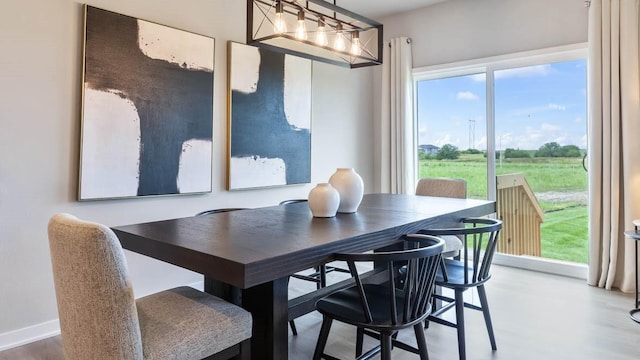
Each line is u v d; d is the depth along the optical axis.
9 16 2.40
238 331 1.50
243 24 3.65
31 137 2.50
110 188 2.83
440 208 2.57
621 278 3.45
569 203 3.89
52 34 2.56
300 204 2.84
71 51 2.65
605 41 3.43
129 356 1.21
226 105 3.55
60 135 2.62
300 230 1.81
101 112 2.77
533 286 3.54
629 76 3.33
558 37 3.84
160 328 1.38
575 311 2.96
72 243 1.19
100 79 2.75
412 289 1.62
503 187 4.29
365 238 1.73
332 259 1.56
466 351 2.36
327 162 4.62
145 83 2.98
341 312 1.68
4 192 2.41
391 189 4.95
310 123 4.32
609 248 3.45
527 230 4.15
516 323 2.76
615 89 3.39
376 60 2.82
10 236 2.44
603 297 3.26
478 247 2.11
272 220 2.10
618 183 3.42
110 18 2.79
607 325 2.71
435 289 2.81
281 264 1.36
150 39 3.00
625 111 3.35
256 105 3.76
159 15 3.08
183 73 3.21
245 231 1.78
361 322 1.59
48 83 2.56
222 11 3.49
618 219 3.43
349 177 2.36
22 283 2.49
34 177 2.52
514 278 3.78
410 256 1.51
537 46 3.96
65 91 2.63
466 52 4.44
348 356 2.32
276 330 1.61
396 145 4.89
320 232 1.76
